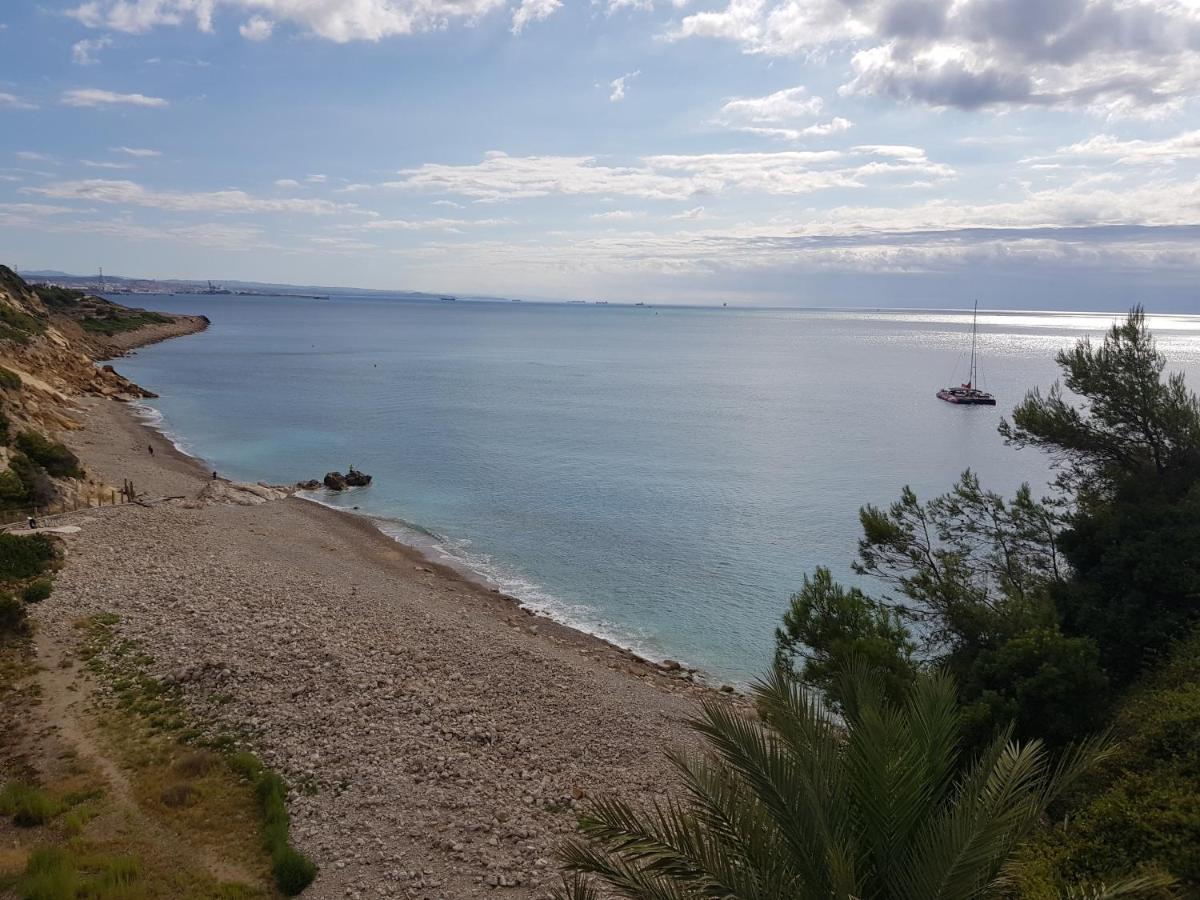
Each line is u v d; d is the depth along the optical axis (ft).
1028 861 39.60
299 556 133.08
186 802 62.90
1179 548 65.62
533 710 82.33
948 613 70.18
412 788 66.64
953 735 31.68
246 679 82.17
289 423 283.79
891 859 25.82
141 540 128.67
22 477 143.74
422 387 395.55
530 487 197.88
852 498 188.34
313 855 58.34
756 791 28.55
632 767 73.20
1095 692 54.90
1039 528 78.48
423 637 98.22
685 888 27.91
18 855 55.26
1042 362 609.42
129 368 422.41
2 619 88.74
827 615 68.18
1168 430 76.07
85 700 77.41
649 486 199.62
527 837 61.41
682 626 117.50
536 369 504.43
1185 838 38.68
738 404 355.36
